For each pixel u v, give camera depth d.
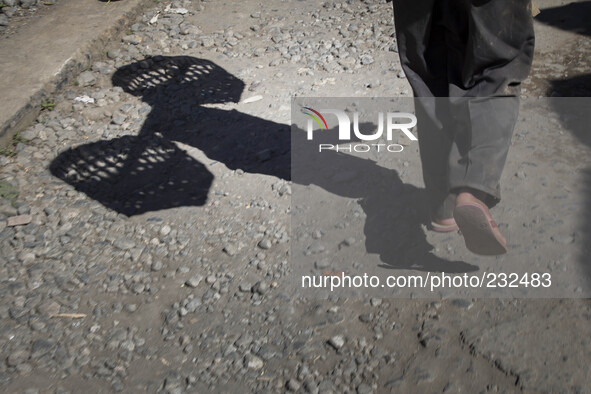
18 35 5.02
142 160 3.71
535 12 2.35
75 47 4.74
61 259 2.93
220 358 2.34
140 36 5.22
